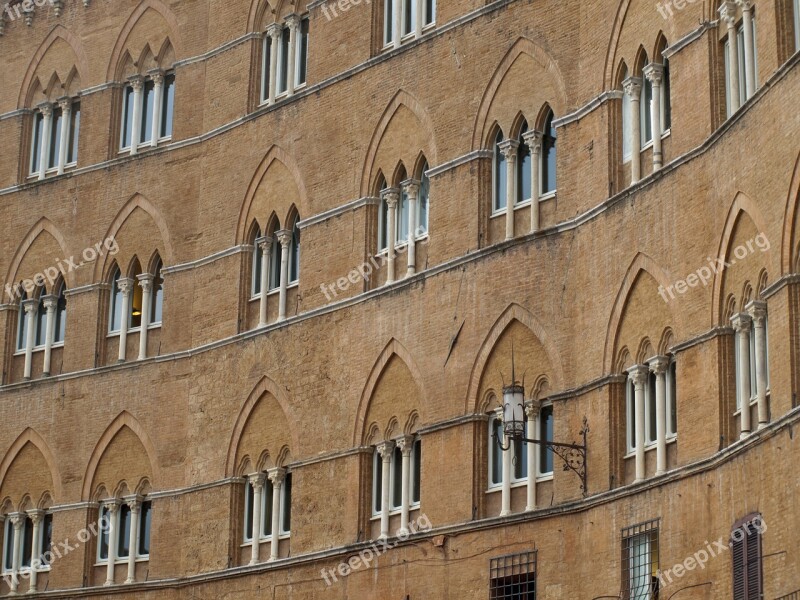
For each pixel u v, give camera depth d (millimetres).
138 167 84875
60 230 87062
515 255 67062
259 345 77312
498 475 66688
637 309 61688
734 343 57156
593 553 61688
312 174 76750
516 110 68625
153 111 85625
